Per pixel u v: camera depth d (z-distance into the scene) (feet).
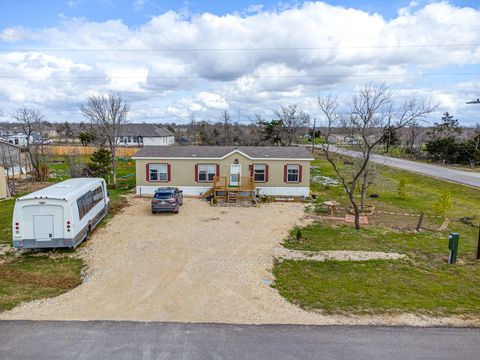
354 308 31.58
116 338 25.77
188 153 85.46
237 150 83.15
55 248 46.96
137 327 27.48
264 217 65.57
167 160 83.41
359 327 28.14
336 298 33.73
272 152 86.38
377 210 73.46
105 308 30.68
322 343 25.59
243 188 78.89
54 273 39.58
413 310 31.37
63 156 164.55
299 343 25.53
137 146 220.64
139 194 84.53
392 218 66.85
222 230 56.44
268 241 51.21
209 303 31.99
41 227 43.80
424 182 113.39
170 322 28.37
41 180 105.60
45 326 27.40
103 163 103.40
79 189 49.52
